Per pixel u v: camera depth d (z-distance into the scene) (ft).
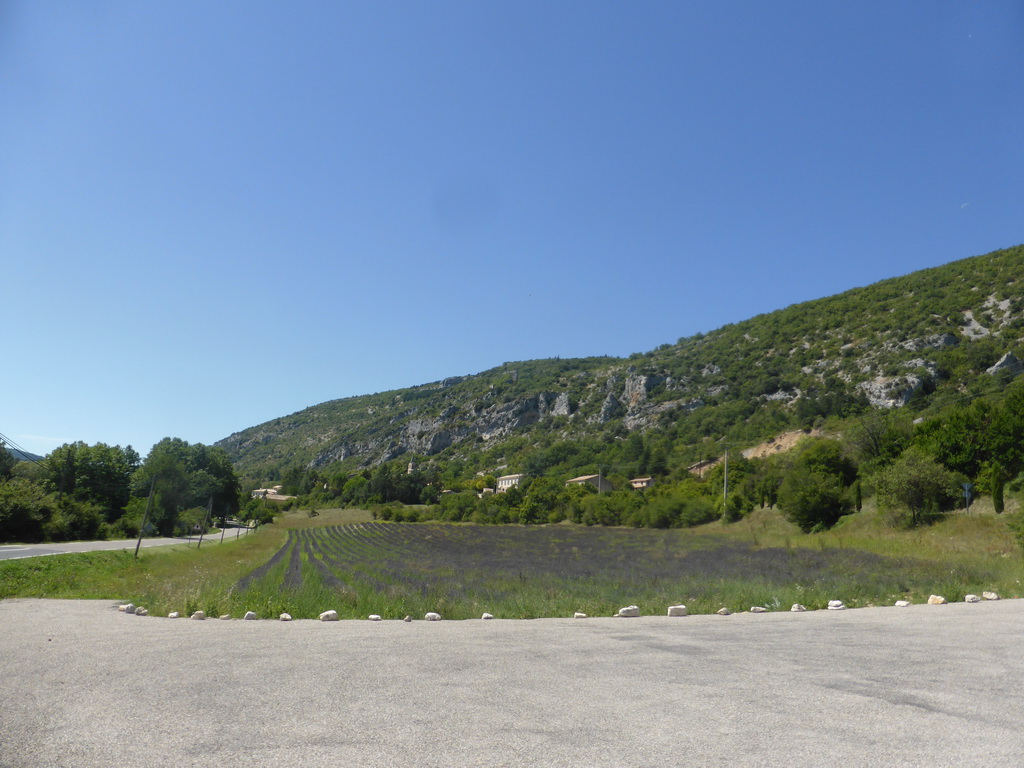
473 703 17.61
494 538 217.15
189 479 310.24
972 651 25.91
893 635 30.58
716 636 30.94
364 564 111.86
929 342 335.67
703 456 335.06
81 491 246.27
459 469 614.75
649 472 372.79
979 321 340.59
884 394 303.27
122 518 225.35
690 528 223.51
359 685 19.77
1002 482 121.70
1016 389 166.71
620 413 554.46
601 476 359.46
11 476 230.89
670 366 558.97
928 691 19.01
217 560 132.36
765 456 275.18
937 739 14.34
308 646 27.63
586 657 24.99
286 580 76.59
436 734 14.71
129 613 45.93
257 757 13.08
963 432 149.38
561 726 15.40
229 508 368.48
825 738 14.40
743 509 211.00
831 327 451.53
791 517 170.60
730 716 16.29
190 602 45.44
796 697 18.30
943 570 67.31
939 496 135.74
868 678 20.89
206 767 12.46
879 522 143.74
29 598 60.08
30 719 15.87
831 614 41.39
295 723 15.58
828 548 111.65
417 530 288.71
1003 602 46.73
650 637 30.71
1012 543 96.53
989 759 13.00
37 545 139.95
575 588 64.39
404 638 30.35
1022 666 22.76
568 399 645.10
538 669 22.49
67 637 30.78
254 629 34.37
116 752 13.38
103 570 98.99
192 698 18.02
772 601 49.42
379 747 13.75
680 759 12.98
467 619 42.60
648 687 19.62
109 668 22.38
